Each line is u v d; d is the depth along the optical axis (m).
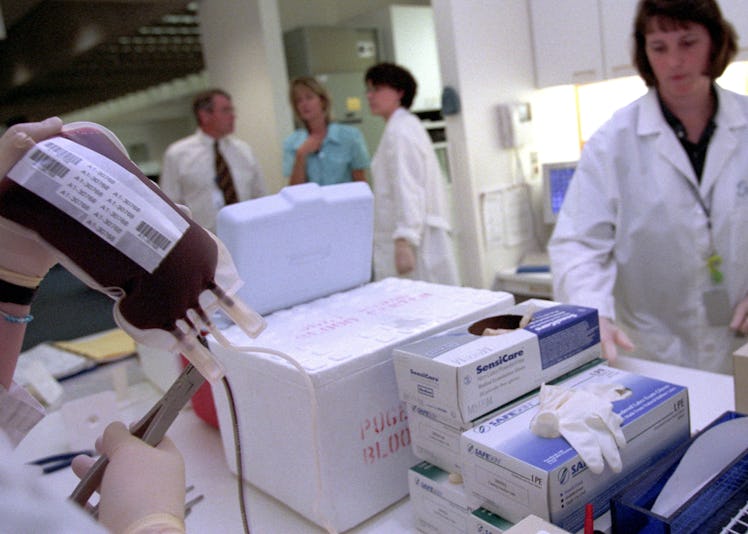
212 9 4.32
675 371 1.31
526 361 0.87
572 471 0.70
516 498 0.72
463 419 0.80
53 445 1.34
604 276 1.65
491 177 2.88
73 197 0.52
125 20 4.56
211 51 4.44
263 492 1.08
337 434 0.90
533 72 2.96
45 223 0.53
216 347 1.05
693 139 1.67
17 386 0.64
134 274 0.55
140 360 1.74
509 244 2.99
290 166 3.66
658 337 1.83
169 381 1.52
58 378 1.67
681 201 1.67
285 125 3.96
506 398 0.85
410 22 4.18
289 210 1.16
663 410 0.82
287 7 4.77
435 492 0.86
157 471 0.56
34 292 0.62
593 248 1.72
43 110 10.34
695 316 1.74
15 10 5.50
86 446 1.29
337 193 1.25
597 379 0.91
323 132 3.45
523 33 2.90
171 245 0.55
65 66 6.04
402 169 2.74
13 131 0.53
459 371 0.79
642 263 1.78
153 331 0.58
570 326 0.94
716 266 1.69
